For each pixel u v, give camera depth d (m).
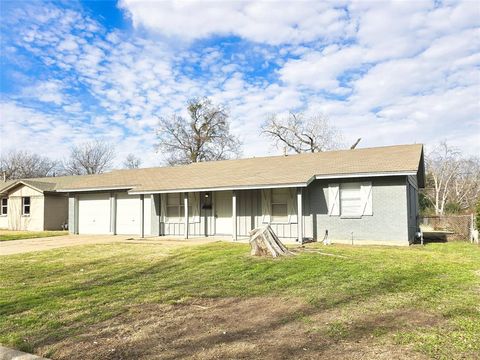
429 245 13.93
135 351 4.09
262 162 18.97
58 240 17.77
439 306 5.62
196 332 4.68
